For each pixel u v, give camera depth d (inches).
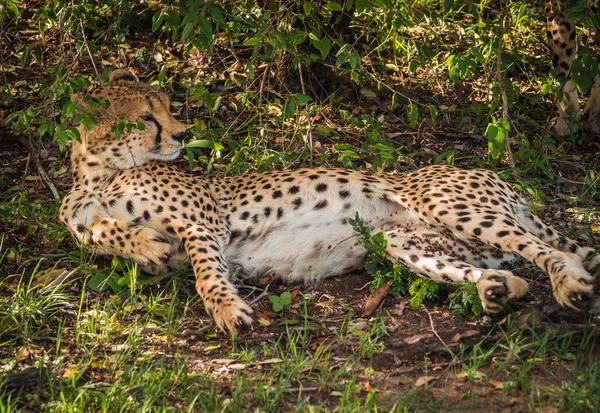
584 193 473.4
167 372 321.7
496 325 346.9
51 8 499.5
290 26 454.9
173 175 408.2
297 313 377.1
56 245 426.9
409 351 339.6
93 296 391.5
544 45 635.5
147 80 582.9
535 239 355.6
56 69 498.9
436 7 629.6
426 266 376.5
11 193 478.6
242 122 542.9
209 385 316.2
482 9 617.9
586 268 375.2
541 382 311.7
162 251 379.9
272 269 407.8
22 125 475.5
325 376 322.3
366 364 334.6
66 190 485.4
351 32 604.4
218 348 350.3
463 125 553.3
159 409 297.6
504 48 603.5
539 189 493.0
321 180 407.5
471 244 390.0
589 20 461.7
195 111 556.7
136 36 622.2
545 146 513.7
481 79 597.9
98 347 349.1
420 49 512.4
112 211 402.0
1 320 360.5
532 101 566.9
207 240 385.4
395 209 407.2
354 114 557.3
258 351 347.9
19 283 379.9
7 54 594.9
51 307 377.4
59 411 297.0
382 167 489.4
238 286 399.2
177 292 388.5
